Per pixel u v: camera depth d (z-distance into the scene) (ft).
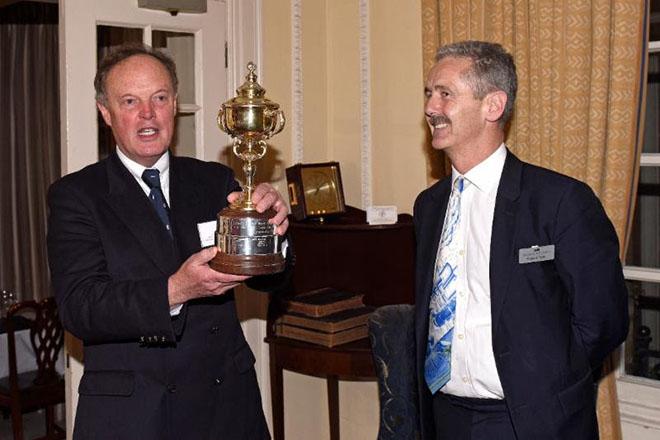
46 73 20.79
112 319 6.31
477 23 10.46
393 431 9.77
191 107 11.31
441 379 7.30
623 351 10.64
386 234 11.63
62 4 9.95
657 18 9.91
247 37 11.95
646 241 10.48
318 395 13.53
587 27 9.53
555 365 6.77
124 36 10.68
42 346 15.39
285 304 11.35
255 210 6.37
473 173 7.27
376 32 12.44
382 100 12.47
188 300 6.42
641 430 10.18
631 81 9.31
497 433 7.02
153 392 6.64
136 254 6.73
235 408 7.04
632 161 9.45
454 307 7.22
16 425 15.17
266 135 7.00
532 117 9.96
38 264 21.13
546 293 6.85
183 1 10.87
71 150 10.03
